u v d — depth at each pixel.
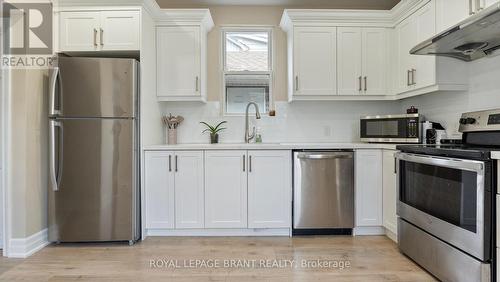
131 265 2.41
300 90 3.40
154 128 3.35
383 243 2.87
